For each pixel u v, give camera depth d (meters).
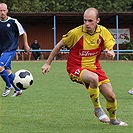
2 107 19.98
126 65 58.59
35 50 72.12
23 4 90.19
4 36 23.34
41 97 23.88
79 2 93.62
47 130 14.52
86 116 17.50
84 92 26.42
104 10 94.69
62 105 20.72
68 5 93.38
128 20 82.06
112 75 40.50
